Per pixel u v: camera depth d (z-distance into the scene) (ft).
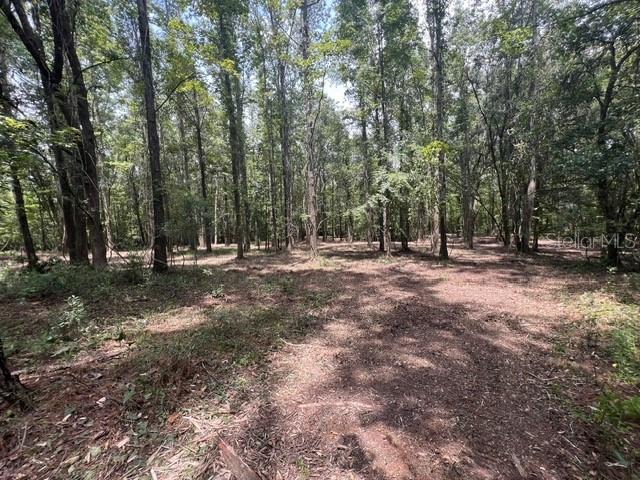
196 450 7.20
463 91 50.01
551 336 14.67
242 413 8.72
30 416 7.96
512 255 44.52
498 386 10.41
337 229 119.75
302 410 8.95
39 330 14.70
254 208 72.38
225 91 45.57
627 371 10.67
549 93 32.37
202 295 23.00
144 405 8.70
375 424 8.37
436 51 38.19
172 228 29.86
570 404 9.25
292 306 20.18
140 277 26.14
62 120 25.45
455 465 6.95
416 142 40.91
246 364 11.80
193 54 34.14
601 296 19.97
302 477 6.56
